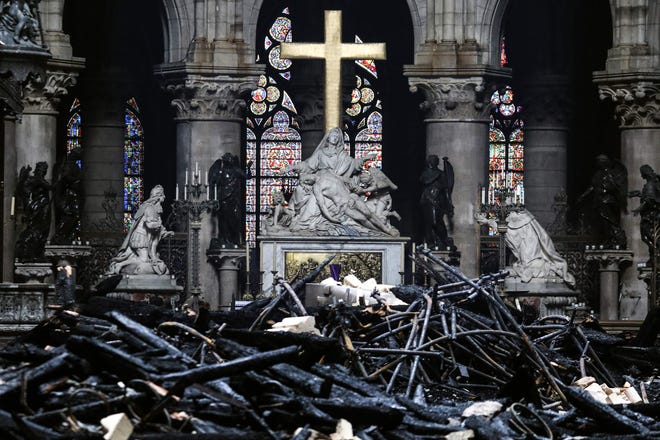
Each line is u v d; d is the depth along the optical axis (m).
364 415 18.75
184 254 72.88
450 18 75.44
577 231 75.75
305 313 25.75
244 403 18.34
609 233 72.62
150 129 89.62
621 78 73.00
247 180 90.19
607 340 27.98
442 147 75.62
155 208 70.62
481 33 75.75
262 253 69.31
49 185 62.88
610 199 72.44
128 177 89.56
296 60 86.12
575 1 86.12
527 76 86.12
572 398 20.84
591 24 87.06
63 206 69.25
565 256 74.69
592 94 87.81
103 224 75.50
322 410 18.78
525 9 85.88
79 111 88.12
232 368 18.28
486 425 19.17
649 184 66.94
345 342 23.33
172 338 23.19
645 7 72.88
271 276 69.25
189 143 75.38
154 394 17.88
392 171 91.38
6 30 49.25
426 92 75.81
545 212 86.06
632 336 33.25
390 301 26.91
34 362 19.84
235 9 75.19
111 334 22.58
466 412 20.17
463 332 24.59
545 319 29.27
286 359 18.73
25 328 43.84
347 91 86.69
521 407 20.47
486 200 73.94
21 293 44.12
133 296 69.31
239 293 74.06
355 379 20.91
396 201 91.31
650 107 73.25
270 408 18.66
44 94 70.31
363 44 69.94
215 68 74.81
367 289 29.14
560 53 85.69
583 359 25.94
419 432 19.22
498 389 23.94
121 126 85.50
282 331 21.67
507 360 25.12
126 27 85.00
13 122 52.03
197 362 20.27
